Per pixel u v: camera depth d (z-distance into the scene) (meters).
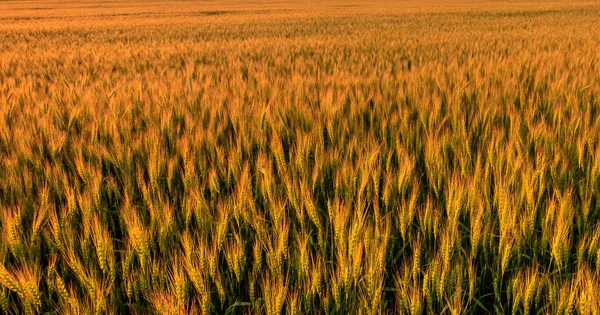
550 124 4.07
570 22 21.75
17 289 1.75
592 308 1.61
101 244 1.96
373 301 1.73
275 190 2.66
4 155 3.38
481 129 3.91
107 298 2.04
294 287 2.04
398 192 2.73
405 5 42.72
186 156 3.21
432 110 4.23
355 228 1.97
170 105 4.69
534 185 2.59
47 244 2.32
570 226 2.26
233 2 54.81
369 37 15.32
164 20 27.92
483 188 2.50
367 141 3.39
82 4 50.94
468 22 22.83
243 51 11.95
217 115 4.47
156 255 2.30
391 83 5.77
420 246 2.16
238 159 3.11
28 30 21.73
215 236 2.13
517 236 2.15
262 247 2.34
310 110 4.17
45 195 2.52
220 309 2.14
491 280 2.25
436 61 7.92
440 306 1.88
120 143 3.47
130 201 2.62
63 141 3.60
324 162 3.12
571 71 6.39
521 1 47.34
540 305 2.08
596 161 2.71
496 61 7.82
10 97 5.12
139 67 9.40
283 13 33.72
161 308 1.68
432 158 3.04
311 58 9.98
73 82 7.27
